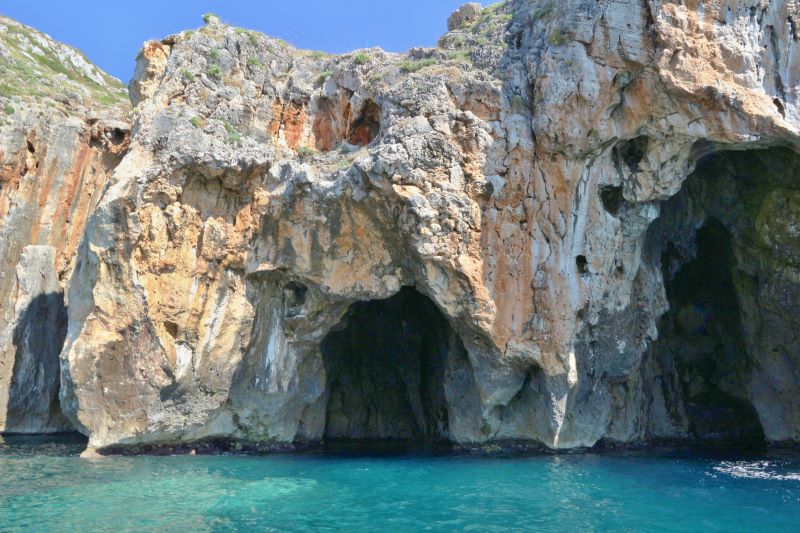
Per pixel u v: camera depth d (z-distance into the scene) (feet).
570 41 67.62
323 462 66.33
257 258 74.13
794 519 42.83
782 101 61.67
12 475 57.16
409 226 68.69
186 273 71.72
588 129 66.44
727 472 59.67
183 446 73.05
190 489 51.47
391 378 99.35
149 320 69.21
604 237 70.28
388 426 96.58
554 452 72.02
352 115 82.99
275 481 55.11
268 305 75.97
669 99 62.90
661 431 86.38
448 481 55.36
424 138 69.26
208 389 71.92
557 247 69.67
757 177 74.95
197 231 73.15
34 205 99.66
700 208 81.41
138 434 69.15
